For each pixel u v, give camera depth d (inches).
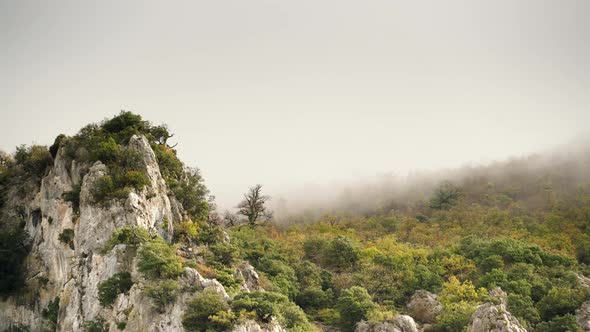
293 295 4906.5
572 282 5024.6
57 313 3937.0
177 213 4446.4
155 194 4197.8
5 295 4426.7
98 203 4005.9
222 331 3186.5
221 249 4318.4
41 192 4618.6
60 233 4256.9
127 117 4763.8
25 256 4517.7
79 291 3794.3
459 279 5295.3
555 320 4254.4
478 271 5364.2
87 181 4131.4
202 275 3878.0
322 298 4953.3
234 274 4183.1
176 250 4114.2
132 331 3376.0
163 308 3385.8
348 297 4466.0
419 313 4717.0
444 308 4537.4
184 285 3474.4
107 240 3870.6
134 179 4082.2
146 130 4901.6
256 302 3376.0
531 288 4881.9
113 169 4178.2
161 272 3513.8
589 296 4586.6
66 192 4328.3
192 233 4320.9
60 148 4571.9
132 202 3941.9
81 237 3983.8
